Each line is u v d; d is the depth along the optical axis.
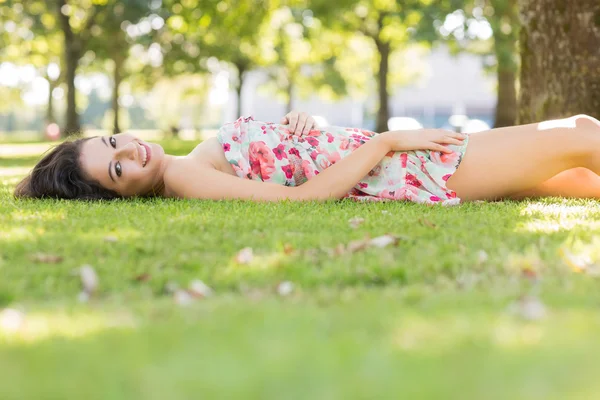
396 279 2.49
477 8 20.83
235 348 1.64
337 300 2.17
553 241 3.05
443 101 57.69
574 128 4.41
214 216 3.77
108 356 1.60
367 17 26.03
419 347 1.64
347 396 1.32
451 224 3.52
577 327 1.80
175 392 1.35
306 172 4.53
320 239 3.11
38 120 91.00
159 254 2.90
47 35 30.27
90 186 4.59
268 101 64.62
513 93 20.84
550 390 1.34
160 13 25.97
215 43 30.52
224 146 4.61
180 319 1.93
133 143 4.62
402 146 4.41
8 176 8.49
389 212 3.92
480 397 1.31
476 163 4.45
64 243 3.08
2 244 3.08
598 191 4.77
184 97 48.53
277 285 2.37
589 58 7.24
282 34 29.06
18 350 1.68
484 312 1.97
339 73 43.38
